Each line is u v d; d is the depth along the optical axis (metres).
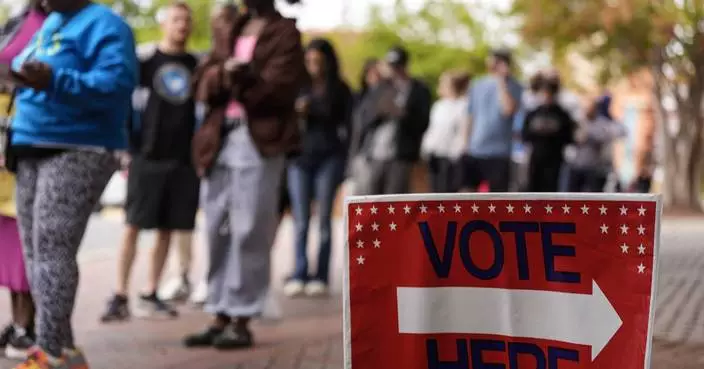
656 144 25.58
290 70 6.38
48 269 5.03
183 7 8.09
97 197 5.17
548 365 3.33
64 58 5.09
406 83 9.82
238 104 6.47
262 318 7.54
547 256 3.34
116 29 5.15
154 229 7.75
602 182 15.52
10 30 5.78
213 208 6.54
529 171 12.16
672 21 22.27
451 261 3.41
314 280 9.44
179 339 6.82
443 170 12.94
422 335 3.42
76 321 7.50
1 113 5.84
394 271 3.44
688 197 25.03
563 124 11.99
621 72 25.77
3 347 6.36
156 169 7.70
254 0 6.50
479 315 3.40
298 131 6.58
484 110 11.41
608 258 3.27
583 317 3.29
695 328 6.52
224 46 6.55
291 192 9.45
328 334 7.05
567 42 24.89
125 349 6.44
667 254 8.54
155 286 7.86
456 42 33.22
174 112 7.88
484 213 3.39
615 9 22.73
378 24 33.34
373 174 9.82
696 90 24.70
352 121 9.57
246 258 6.45
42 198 5.06
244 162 6.41
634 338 3.24
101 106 5.06
